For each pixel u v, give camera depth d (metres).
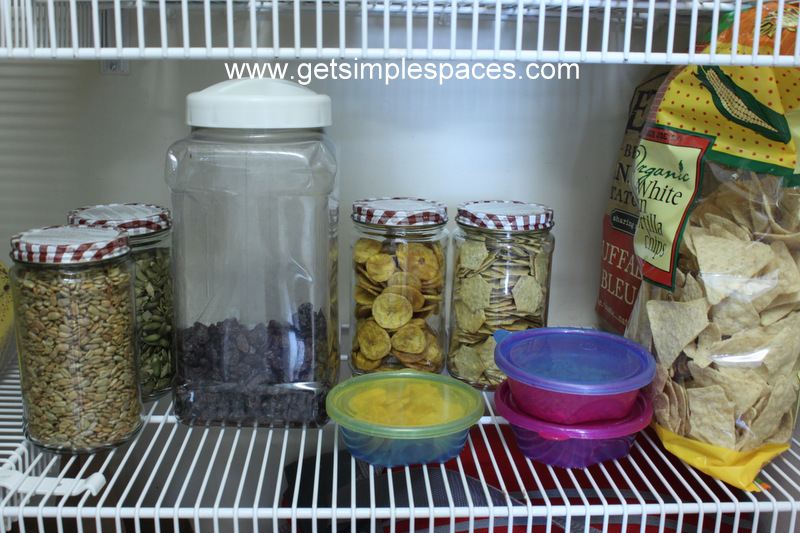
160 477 0.98
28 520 0.81
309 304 0.74
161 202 0.93
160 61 0.88
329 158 0.72
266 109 0.63
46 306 0.64
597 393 0.63
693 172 0.66
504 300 0.79
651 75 0.87
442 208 0.78
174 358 0.81
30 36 0.60
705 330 0.65
